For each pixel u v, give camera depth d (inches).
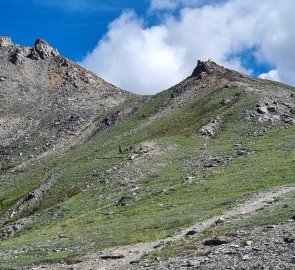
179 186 2957.7
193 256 1300.4
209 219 1921.8
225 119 5113.2
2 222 3708.2
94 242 1941.4
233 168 3196.4
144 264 1341.0
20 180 6220.5
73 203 3216.0
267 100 5472.4
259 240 1316.4
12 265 1660.9
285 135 4220.0
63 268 1508.4
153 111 7445.9
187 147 4264.3
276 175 2817.4
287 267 982.4
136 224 2187.5
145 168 3639.3
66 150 7815.0
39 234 2549.2
